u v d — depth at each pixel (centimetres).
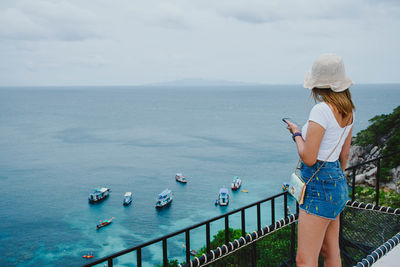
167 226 4691
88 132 13112
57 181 6719
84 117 18625
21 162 8169
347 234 332
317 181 202
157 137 11850
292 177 220
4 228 4659
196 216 4975
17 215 5084
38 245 4197
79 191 6159
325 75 192
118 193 6041
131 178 6906
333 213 201
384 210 346
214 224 4581
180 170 7394
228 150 9306
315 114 194
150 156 8800
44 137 11844
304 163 209
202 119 17338
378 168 362
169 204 5488
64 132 13100
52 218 4988
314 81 197
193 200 5622
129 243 4228
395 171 2911
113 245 4178
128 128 14238
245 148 9512
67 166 7838
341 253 314
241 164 7694
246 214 4806
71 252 4009
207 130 13375
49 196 5884
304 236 209
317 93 202
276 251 302
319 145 194
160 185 6444
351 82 195
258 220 287
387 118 3931
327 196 199
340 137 199
